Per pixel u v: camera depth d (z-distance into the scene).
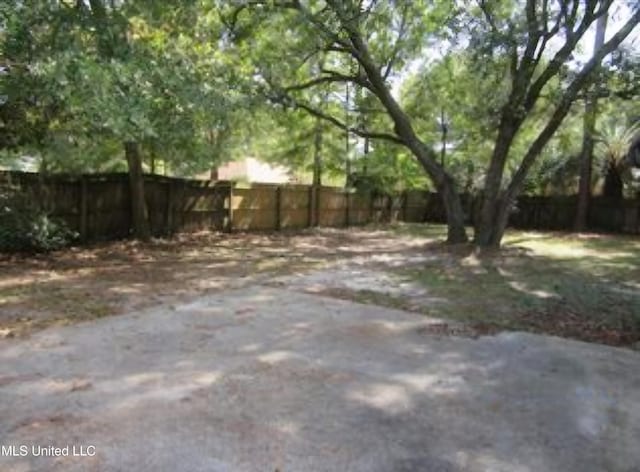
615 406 3.37
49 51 5.63
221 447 2.72
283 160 20.47
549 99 10.74
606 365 4.13
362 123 14.46
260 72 10.73
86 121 7.16
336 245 12.16
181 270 8.03
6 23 5.41
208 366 3.90
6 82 5.97
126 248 9.84
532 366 4.08
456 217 11.93
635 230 16.25
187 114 7.44
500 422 3.11
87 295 6.11
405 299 6.39
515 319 5.51
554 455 2.75
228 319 5.25
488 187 11.15
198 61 8.01
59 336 4.53
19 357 3.99
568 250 11.88
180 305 5.77
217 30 9.83
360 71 12.05
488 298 6.53
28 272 7.32
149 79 6.14
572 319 5.52
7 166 10.70
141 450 2.67
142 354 4.13
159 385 3.51
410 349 4.44
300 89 11.67
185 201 12.23
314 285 7.14
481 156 18.48
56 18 5.98
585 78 9.52
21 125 7.77
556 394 3.54
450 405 3.32
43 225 8.55
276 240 12.74
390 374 3.84
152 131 6.23
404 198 20.28
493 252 10.70
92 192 9.99
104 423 2.95
